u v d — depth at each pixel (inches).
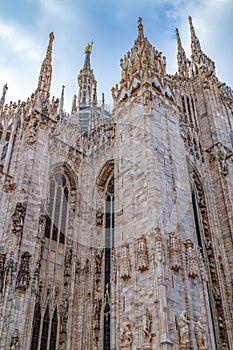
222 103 1736.0
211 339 885.8
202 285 962.7
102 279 1189.1
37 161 1218.0
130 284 948.6
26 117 1330.0
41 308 1065.5
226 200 1337.4
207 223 1296.8
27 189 1133.7
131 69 1419.8
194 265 965.2
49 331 1052.5
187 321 848.3
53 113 1365.7
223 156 1444.4
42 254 1106.1
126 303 933.8
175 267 916.0
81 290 1168.2
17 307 942.4
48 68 1450.5
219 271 1194.0
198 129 1565.0
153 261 919.7
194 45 1863.9
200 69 1740.9
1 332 886.4
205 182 1390.3
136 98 1296.8
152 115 1203.2
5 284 951.0
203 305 929.5
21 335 917.8
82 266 1218.0
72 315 1111.6
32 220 1099.3
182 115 1504.7
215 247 1244.5
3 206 1126.4
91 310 1125.7
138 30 1525.6
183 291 909.2
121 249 1019.9
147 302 877.8
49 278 1143.0
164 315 821.9
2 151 1284.4
